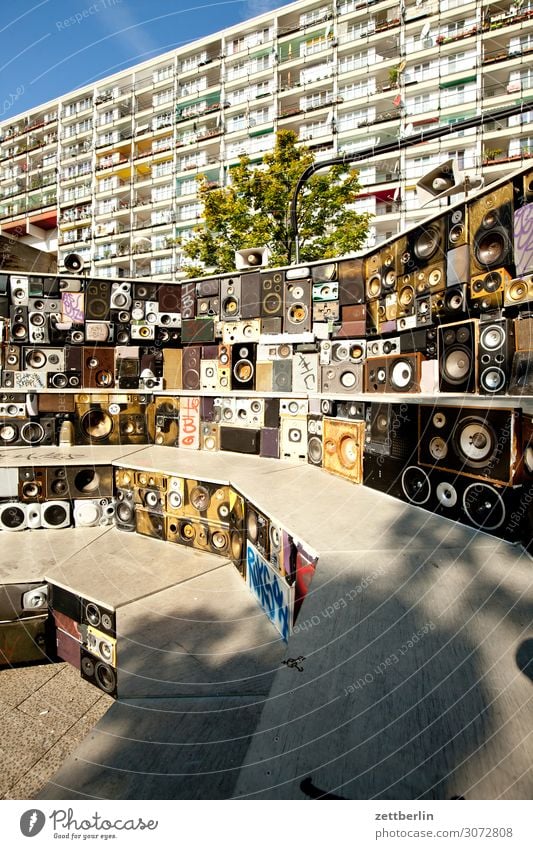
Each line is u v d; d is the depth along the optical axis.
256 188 12.51
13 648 4.15
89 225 30.69
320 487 4.47
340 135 23.78
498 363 3.98
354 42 23.20
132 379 7.31
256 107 26.44
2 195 33.47
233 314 7.09
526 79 19.70
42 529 5.61
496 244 4.20
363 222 13.04
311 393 5.63
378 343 5.99
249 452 6.22
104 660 3.75
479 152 20.34
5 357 7.02
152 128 28.75
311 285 6.54
